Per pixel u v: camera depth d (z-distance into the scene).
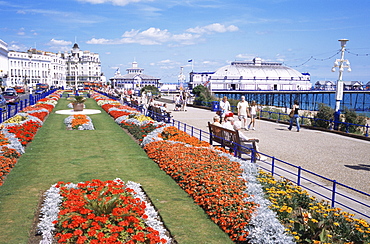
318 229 6.52
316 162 13.46
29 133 17.48
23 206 8.61
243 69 122.69
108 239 6.26
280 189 9.10
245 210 7.41
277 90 119.38
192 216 8.12
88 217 6.84
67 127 22.80
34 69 156.00
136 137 18.69
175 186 10.28
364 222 6.89
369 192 9.98
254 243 6.56
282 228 6.63
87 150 15.36
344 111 24.59
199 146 14.30
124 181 10.67
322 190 10.12
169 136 16.62
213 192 8.43
